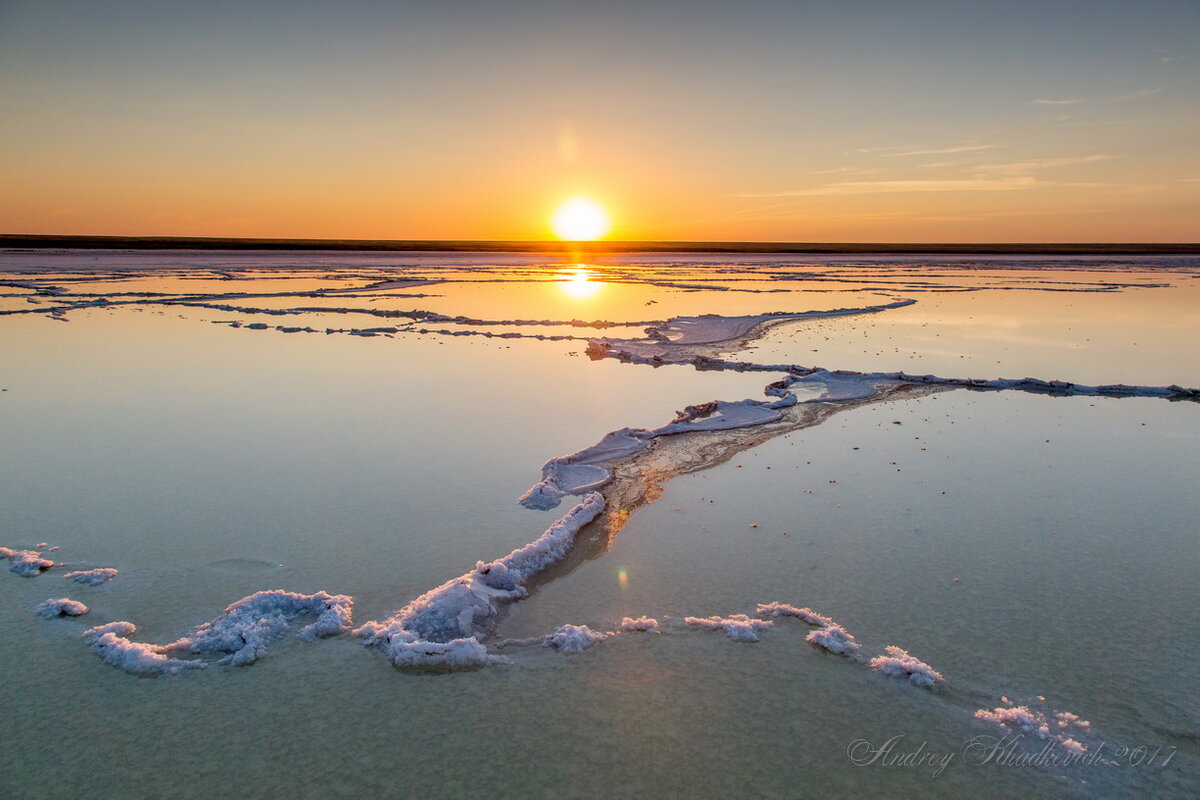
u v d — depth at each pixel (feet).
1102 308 79.92
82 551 19.71
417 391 38.37
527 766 12.35
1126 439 30.83
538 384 40.24
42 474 25.46
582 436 30.30
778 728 13.37
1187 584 18.54
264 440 29.58
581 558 19.93
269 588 17.88
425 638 15.84
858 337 57.98
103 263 135.23
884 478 25.96
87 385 39.19
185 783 11.90
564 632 16.01
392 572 18.72
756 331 60.80
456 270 139.54
